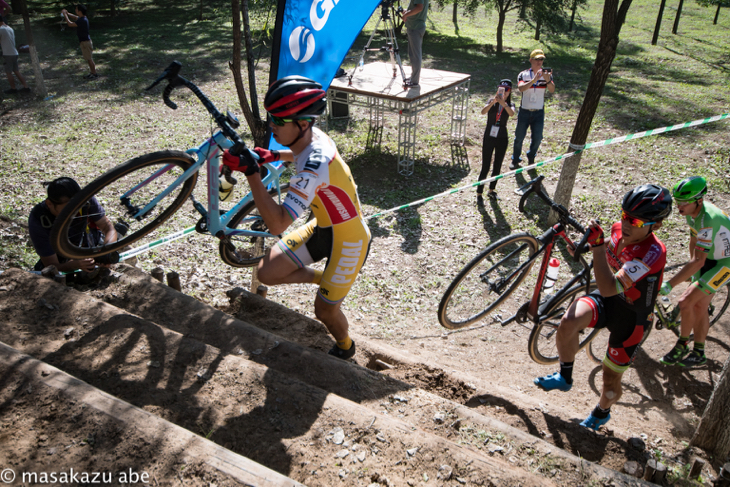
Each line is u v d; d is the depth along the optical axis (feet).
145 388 9.30
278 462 8.19
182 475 6.93
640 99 46.75
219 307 15.23
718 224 14.78
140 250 14.97
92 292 13.06
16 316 10.81
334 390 10.75
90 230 13.16
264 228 12.33
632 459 10.90
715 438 12.10
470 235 25.48
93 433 7.43
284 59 15.75
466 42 76.18
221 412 9.04
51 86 46.80
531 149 31.55
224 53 61.26
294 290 20.95
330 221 10.21
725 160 32.60
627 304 11.45
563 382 12.14
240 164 8.52
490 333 19.03
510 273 13.52
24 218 23.00
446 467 8.20
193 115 40.65
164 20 81.76
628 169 31.86
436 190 30.35
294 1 14.92
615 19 20.84
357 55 64.28
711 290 15.25
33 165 30.19
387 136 38.47
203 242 23.50
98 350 10.14
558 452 9.28
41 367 8.50
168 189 10.08
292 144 9.53
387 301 20.68
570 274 22.20
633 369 17.16
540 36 81.00
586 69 59.88
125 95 44.93
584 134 23.26
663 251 11.23
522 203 13.25
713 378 16.78
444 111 43.93
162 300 12.98
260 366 10.18
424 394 10.88
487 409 12.18
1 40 42.04
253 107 17.34
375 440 8.66
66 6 88.07
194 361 10.12
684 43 77.25
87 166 30.60
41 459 7.02
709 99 46.60
